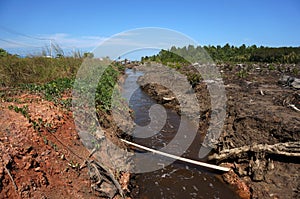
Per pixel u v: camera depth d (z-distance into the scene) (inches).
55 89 256.2
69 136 172.9
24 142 140.5
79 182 143.5
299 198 143.8
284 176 160.7
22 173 124.8
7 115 161.8
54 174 138.1
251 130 205.5
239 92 339.6
